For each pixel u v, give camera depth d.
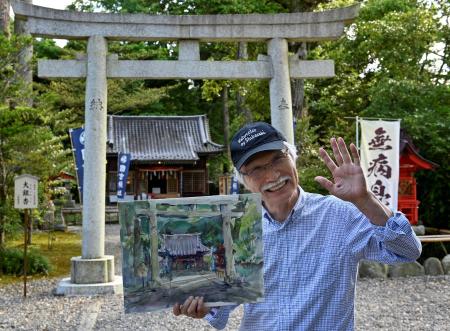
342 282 2.05
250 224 2.01
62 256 12.54
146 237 2.00
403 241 1.93
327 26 8.31
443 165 11.55
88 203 8.05
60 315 6.68
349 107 19.55
